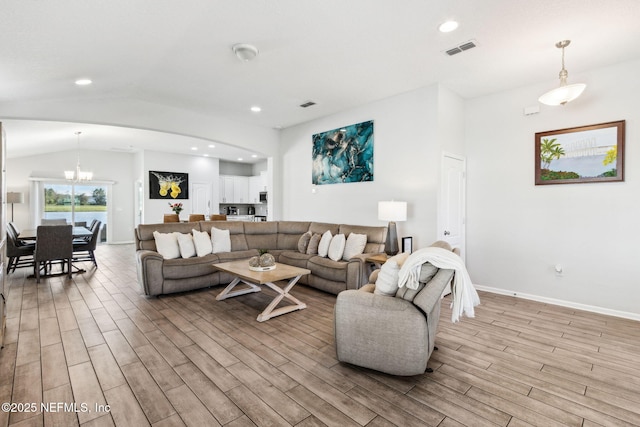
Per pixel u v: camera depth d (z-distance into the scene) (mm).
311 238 4926
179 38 2744
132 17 2301
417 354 2088
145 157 8531
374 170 4758
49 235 4828
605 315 3512
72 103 4129
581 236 3746
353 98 4562
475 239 4613
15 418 1760
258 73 3633
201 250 4660
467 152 4668
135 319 3291
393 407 1876
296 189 6113
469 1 2307
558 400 1951
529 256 4129
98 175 9023
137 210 9305
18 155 7668
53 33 2344
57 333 2926
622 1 2312
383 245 4262
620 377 2217
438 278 2115
